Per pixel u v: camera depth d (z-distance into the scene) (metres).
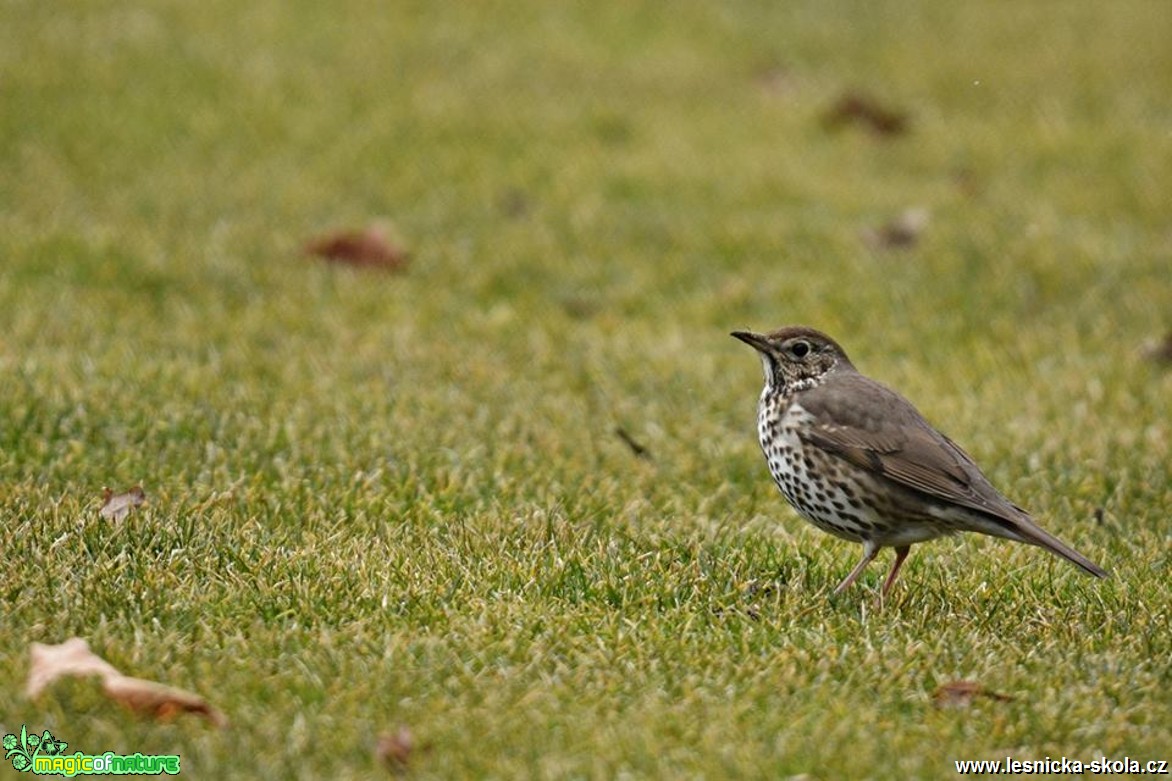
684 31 26.42
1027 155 21.52
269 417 12.21
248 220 18.00
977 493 9.38
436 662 8.13
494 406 13.00
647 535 10.34
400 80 23.03
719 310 16.06
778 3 28.22
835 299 16.27
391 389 13.20
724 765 7.21
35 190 18.41
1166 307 16.09
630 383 13.88
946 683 8.15
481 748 7.29
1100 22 28.03
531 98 22.75
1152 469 12.05
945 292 16.50
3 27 23.36
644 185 19.67
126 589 8.76
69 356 13.23
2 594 8.61
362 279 16.36
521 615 8.73
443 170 19.91
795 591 9.44
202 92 21.88
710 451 12.36
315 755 7.16
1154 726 7.90
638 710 7.77
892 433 9.68
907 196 19.75
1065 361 14.68
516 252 17.30
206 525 9.83
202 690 7.66
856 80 24.67
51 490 10.55
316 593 8.88
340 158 20.14
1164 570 10.16
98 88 21.61
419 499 10.86
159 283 15.87
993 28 27.58
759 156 20.89
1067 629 8.95
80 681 7.48
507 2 26.94
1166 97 24.03
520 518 10.48
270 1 25.84
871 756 7.41
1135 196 19.84
